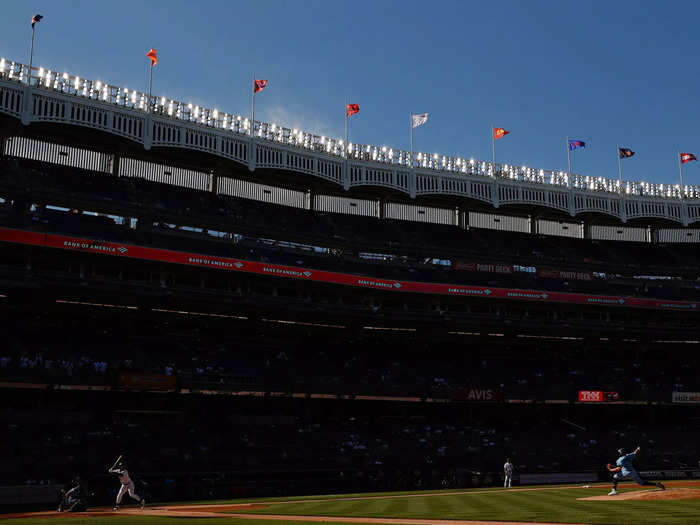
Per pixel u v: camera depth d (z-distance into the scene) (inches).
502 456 2277.3
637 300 2851.9
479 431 2502.5
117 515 914.7
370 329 2728.8
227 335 2524.6
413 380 2554.1
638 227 3415.4
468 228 3181.6
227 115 2501.2
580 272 2999.5
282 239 2662.4
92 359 2062.0
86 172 2422.5
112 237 2218.3
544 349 2989.7
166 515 902.4
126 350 2192.4
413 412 2566.4
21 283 1968.5
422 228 3056.1
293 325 2600.9
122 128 2261.3
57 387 1872.5
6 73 2100.1
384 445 2226.9
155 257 2146.9
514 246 3120.1
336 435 2235.5
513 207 3144.7
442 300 2721.5
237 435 2092.8
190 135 2386.8
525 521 738.8
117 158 2485.2
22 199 2166.6
